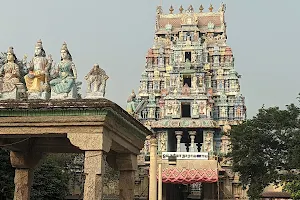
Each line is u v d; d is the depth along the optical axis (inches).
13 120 507.5
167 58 3203.7
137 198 2541.8
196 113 2847.0
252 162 2010.3
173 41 3144.7
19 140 602.2
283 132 2031.3
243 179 2127.2
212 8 3336.6
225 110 2962.6
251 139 2055.9
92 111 490.9
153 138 1310.3
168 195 2618.1
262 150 2078.0
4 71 564.7
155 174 1284.4
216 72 3107.8
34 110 500.1
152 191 1264.8
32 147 641.0
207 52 3100.4
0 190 1095.0
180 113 2866.6
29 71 570.6
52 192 1310.3
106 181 2229.3
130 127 583.2
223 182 2539.4
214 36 3257.9
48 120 502.0
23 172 637.9
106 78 530.0
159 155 2699.3
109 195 2215.8
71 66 548.1
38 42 577.3
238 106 2979.8
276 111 2090.3
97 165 488.4
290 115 2054.6
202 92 2903.5
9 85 544.7
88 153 492.7
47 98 538.9
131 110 752.3
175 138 3063.5
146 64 3213.6
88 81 527.5
